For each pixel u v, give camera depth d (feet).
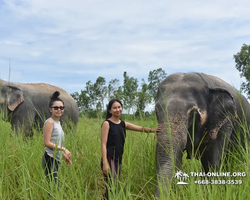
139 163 15.51
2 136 17.26
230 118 14.51
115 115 13.34
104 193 13.14
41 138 19.93
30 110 29.32
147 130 13.87
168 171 11.43
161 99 13.78
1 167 13.39
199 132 14.02
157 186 11.53
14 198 12.62
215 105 14.30
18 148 15.71
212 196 11.16
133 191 13.39
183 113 12.70
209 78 15.61
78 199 11.56
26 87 30.42
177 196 11.16
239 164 15.67
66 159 12.59
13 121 28.48
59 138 13.11
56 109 13.15
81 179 13.38
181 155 12.56
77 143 18.81
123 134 13.48
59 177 12.43
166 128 12.23
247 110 18.81
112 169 12.55
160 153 11.98
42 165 13.20
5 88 28.63
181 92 13.60
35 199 11.85
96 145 18.39
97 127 22.39
